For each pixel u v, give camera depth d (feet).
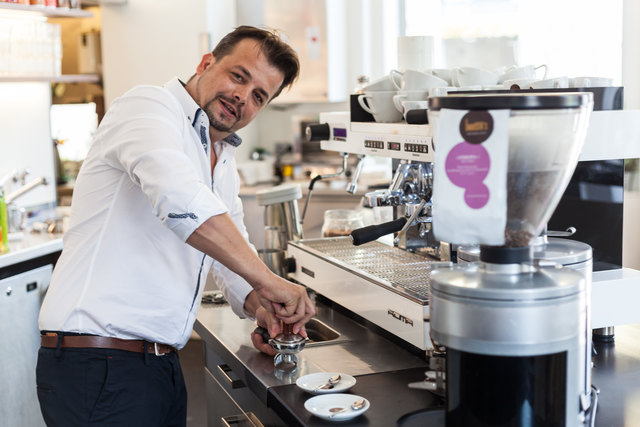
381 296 6.12
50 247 11.82
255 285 5.59
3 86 13.78
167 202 5.26
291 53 6.19
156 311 6.03
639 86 12.09
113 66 18.11
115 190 5.96
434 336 4.04
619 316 5.87
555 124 3.67
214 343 6.95
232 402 7.00
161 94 5.85
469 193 3.77
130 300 5.94
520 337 3.73
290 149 19.12
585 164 6.06
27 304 11.17
